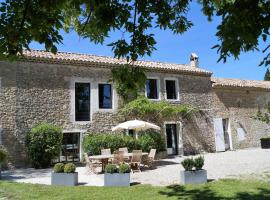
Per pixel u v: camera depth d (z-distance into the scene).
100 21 4.65
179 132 20.80
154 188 9.62
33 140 15.36
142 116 19.44
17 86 15.89
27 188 9.67
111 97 18.70
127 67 5.17
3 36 4.10
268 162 14.34
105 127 18.14
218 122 22.61
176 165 15.02
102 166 13.52
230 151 22.17
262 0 3.38
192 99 21.64
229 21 3.41
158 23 5.28
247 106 24.53
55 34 4.32
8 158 15.15
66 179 10.24
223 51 3.48
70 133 17.25
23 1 4.12
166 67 20.48
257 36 3.39
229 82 24.31
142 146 17.70
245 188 9.20
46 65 16.80
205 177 10.23
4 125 15.33
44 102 16.50
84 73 17.86
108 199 8.34
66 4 4.56
